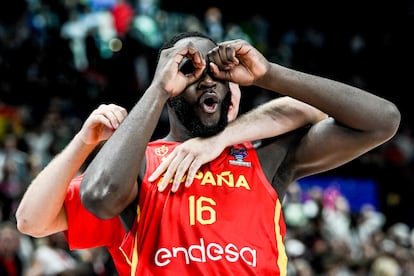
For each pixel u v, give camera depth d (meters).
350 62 16.73
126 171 2.56
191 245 2.66
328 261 8.57
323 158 2.87
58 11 14.05
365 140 2.77
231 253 2.64
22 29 13.59
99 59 13.45
